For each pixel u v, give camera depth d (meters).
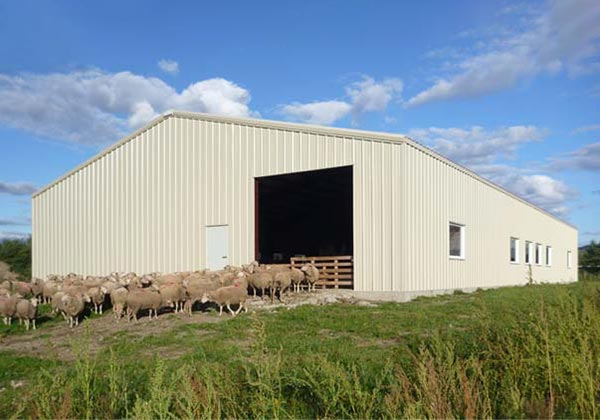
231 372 6.46
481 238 21.89
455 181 19.16
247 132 18.30
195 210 19.75
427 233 16.33
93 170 24.06
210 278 14.39
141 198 21.77
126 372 7.01
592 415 4.63
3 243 36.47
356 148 15.59
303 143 16.78
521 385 5.25
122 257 22.38
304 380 5.61
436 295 16.42
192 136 20.03
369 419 4.77
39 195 27.30
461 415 4.68
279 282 14.40
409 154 15.26
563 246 39.19
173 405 5.43
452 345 5.94
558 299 6.70
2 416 5.95
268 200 28.59
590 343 5.57
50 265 26.30
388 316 11.34
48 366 8.41
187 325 11.43
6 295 14.01
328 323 10.62
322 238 31.27
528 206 29.78
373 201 15.16
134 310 12.59
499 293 16.67
